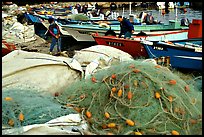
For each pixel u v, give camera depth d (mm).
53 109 4309
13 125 4004
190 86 4984
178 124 4152
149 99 4289
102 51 7828
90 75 5402
